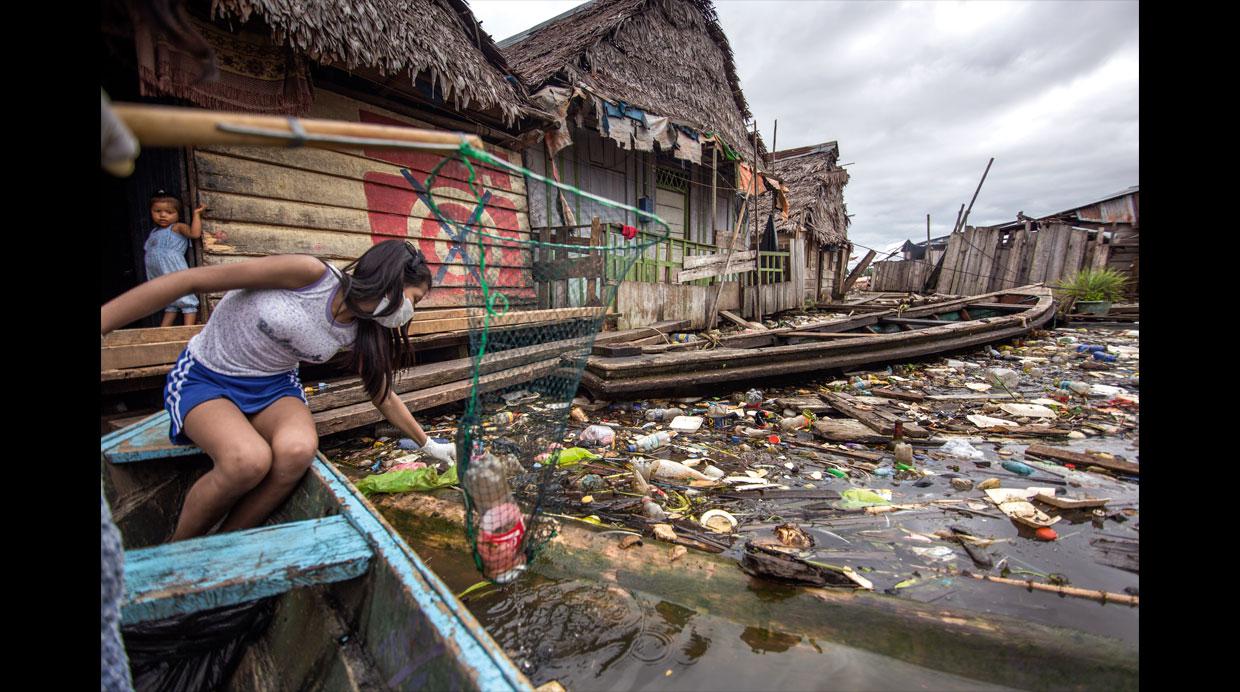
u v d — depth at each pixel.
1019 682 1.71
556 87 7.47
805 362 6.05
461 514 2.75
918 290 19.27
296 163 4.79
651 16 10.38
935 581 2.29
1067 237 15.19
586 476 3.43
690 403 5.42
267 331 2.07
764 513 3.01
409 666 1.25
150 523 2.25
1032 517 2.87
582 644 1.90
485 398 2.29
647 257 8.98
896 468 3.74
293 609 1.73
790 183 18.08
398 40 4.81
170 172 4.23
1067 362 7.78
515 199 7.04
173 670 1.63
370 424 4.33
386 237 5.50
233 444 1.91
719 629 1.97
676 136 9.27
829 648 1.86
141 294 1.72
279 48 4.41
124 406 3.67
